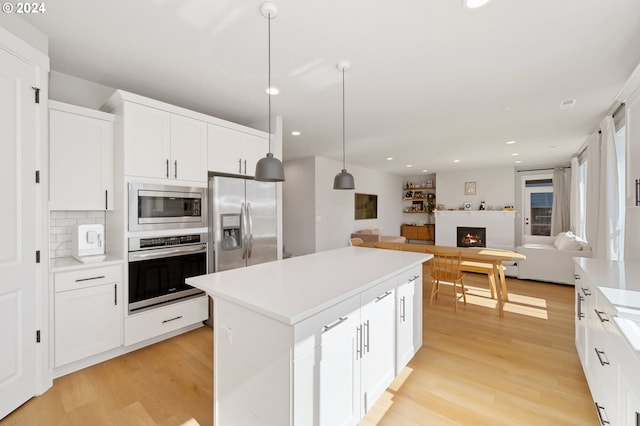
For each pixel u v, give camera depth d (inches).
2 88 67.7
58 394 78.3
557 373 89.4
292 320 46.7
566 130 171.2
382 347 76.9
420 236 377.1
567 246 191.9
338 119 153.5
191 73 103.0
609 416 57.6
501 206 311.7
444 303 157.5
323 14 71.6
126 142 98.1
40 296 77.8
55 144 90.6
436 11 70.2
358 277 73.0
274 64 96.5
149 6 68.8
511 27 76.3
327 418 56.7
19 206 72.0
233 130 130.8
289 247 278.1
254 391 55.7
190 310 116.0
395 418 70.2
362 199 319.9
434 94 120.5
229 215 127.2
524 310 145.9
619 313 50.9
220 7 69.2
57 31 78.5
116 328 96.2
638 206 84.1
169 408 73.5
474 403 75.6
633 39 81.0
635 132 84.5
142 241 102.0
